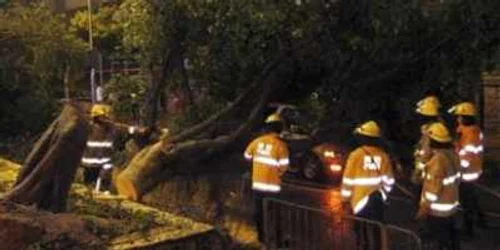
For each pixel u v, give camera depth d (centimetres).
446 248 998
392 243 993
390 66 1366
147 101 1591
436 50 1327
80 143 929
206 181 1375
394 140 1457
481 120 1684
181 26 1451
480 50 1299
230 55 1415
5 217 802
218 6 1299
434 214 982
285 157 1109
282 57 1374
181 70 1552
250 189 1298
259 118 1437
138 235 870
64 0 4153
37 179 913
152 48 1513
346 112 1463
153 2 1448
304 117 1535
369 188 959
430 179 977
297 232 1031
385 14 1223
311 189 1385
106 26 2997
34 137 1967
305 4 1227
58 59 2117
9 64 2011
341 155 1444
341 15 1268
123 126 1496
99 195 1117
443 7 1246
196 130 1435
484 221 1173
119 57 2081
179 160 1381
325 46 1321
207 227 918
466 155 1141
